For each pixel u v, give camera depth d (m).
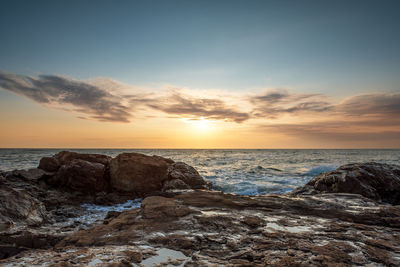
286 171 23.64
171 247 3.15
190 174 15.14
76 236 3.82
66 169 12.04
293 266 2.54
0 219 5.62
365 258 2.76
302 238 3.45
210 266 2.54
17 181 11.17
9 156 47.50
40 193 10.42
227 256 2.85
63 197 10.55
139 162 13.02
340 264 2.58
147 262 2.64
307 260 2.68
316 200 6.04
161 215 4.62
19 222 6.00
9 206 6.26
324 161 38.19
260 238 3.46
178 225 4.08
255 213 4.91
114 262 2.55
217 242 3.31
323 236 3.55
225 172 23.03
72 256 2.76
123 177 12.52
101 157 14.83
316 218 4.63
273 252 2.94
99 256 2.75
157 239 3.44
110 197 11.54
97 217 8.27
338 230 3.84
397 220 4.46
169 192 7.80
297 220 4.44
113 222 4.43
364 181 10.27
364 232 3.74
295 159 44.50
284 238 3.46
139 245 3.22
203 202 5.73
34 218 6.56
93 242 3.49
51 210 8.95
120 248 3.07
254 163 34.03
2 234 4.86
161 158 17.41
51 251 3.10
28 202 6.88
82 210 9.39
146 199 5.85
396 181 10.27
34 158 39.97
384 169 11.13
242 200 5.90
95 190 11.94
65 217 8.10
